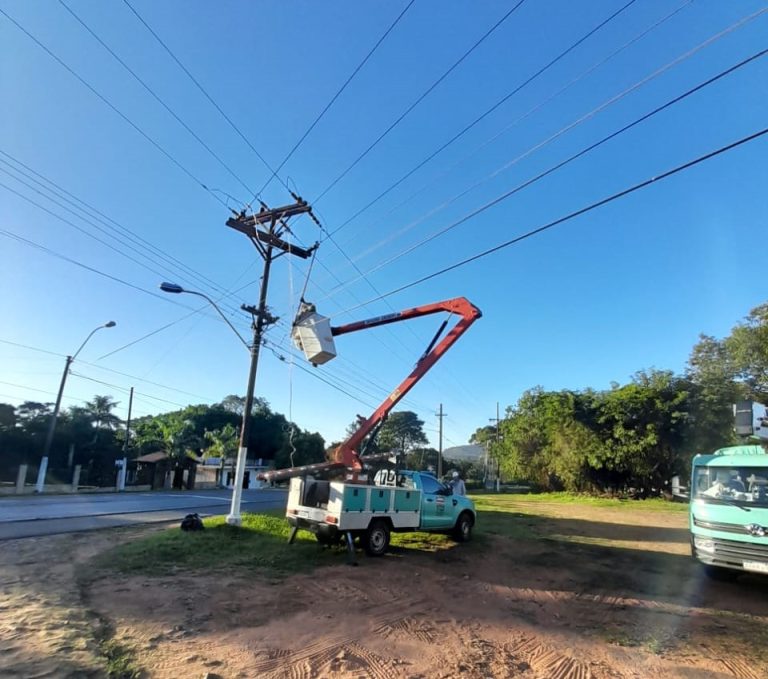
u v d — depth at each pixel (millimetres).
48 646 5184
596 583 9180
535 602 7875
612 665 5461
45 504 22094
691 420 33500
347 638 5934
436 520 12523
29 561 9281
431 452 83438
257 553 10453
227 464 55562
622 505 29344
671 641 6250
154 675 4715
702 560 9031
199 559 9734
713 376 34312
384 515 11125
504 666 5336
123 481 39594
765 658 5777
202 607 6789
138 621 6133
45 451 31031
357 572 9297
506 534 15055
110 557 9680
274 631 6027
